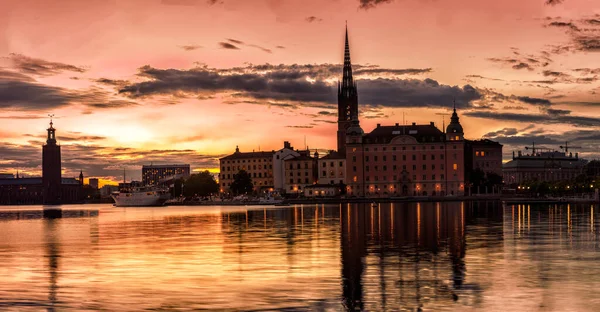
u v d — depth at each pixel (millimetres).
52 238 99250
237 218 155000
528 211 165500
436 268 59688
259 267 62062
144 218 167125
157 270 61250
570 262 62844
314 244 82375
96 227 127188
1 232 115062
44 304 47375
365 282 53375
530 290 49625
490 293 48750
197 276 57500
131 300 48281
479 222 120000
